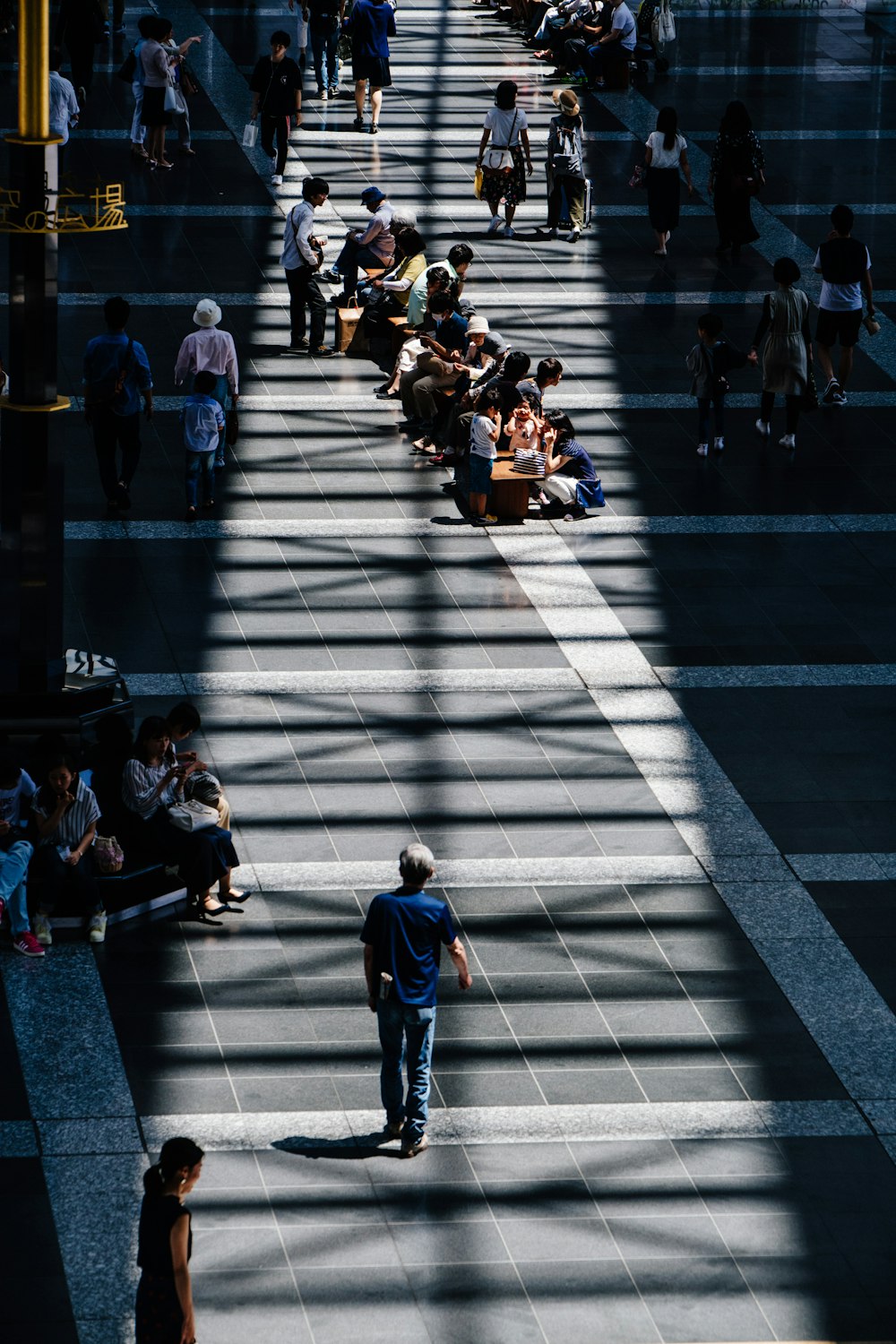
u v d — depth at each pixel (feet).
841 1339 37.04
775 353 76.64
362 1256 38.42
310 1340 36.35
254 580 65.98
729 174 95.20
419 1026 40.47
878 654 63.52
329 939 48.32
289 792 54.34
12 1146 40.70
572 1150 41.63
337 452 75.97
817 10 145.18
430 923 40.37
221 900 49.37
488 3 146.10
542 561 68.59
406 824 53.21
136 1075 43.11
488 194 97.45
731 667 62.28
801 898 50.90
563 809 54.29
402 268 84.69
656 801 54.90
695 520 72.13
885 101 123.65
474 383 75.92
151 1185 32.68
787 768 56.85
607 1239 39.22
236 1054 44.04
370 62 111.45
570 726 58.44
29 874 47.70
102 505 70.44
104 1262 37.86
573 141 97.30
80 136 107.76
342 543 69.00
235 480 73.10
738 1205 40.32
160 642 61.52
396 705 59.00
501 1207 39.91
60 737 50.11
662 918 49.70
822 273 80.74
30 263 49.29
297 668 60.64
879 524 72.38
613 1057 44.57
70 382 79.36
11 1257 37.81
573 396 81.41
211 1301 37.11
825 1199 40.60
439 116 117.19
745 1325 37.27
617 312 89.76
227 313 87.56
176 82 104.68
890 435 79.87
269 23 133.39
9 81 114.83
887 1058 44.98
